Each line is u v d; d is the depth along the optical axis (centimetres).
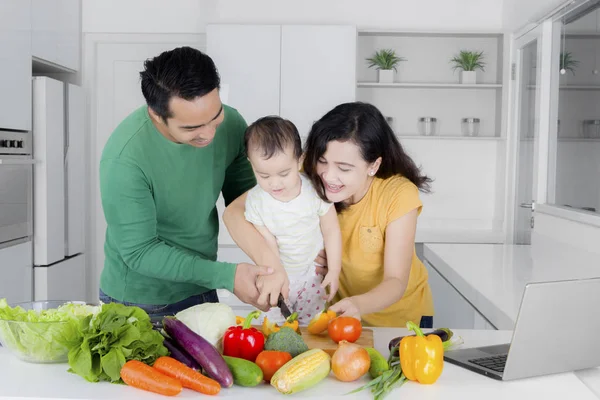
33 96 378
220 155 177
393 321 189
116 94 466
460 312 258
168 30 458
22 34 361
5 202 341
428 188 189
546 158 382
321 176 166
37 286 383
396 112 479
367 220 175
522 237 426
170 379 113
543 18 374
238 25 427
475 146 483
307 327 152
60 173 402
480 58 475
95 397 112
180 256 157
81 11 460
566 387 121
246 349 125
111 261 183
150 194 164
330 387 119
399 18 459
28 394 113
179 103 134
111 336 121
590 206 314
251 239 175
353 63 427
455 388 119
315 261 188
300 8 456
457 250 328
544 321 122
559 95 366
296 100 430
